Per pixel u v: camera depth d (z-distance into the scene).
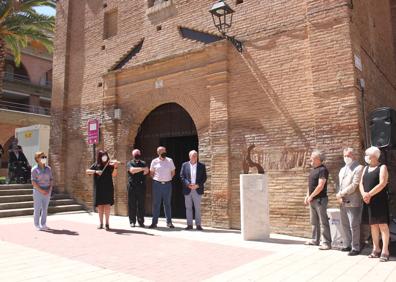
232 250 6.90
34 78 36.03
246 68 9.78
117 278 5.09
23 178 14.79
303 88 8.82
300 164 8.66
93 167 9.30
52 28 18.91
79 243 7.41
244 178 8.14
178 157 12.84
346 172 6.93
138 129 12.59
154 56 11.96
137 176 9.75
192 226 9.42
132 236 8.25
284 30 9.27
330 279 5.09
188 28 11.20
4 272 5.32
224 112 9.89
